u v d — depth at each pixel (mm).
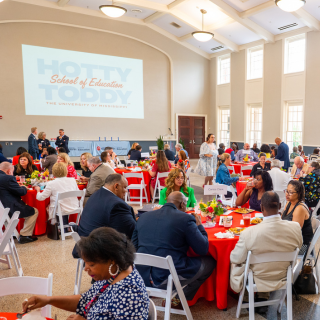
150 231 2301
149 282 2242
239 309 2479
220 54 14023
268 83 11930
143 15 12273
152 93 13477
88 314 1284
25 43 10805
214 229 2848
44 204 4582
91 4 11125
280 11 9750
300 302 2721
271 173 4867
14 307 2699
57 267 3506
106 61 12281
